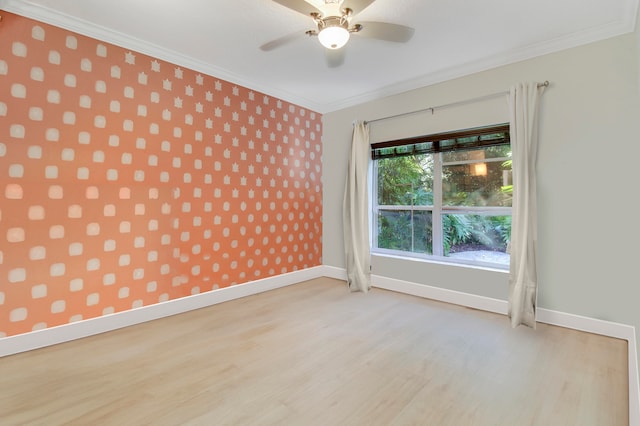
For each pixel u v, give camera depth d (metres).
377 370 1.94
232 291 3.34
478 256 3.18
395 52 2.77
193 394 1.69
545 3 2.08
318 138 4.34
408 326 2.63
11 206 2.09
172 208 2.87
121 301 2.57
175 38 2.57
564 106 2.56
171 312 2.86
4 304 2.07
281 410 1.56
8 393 1.68
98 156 2.44
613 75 2.36
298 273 4.07
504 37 2.51
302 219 4.14
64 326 2.29
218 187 3.21
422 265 3.46
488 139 3.02
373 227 4.00
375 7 2.12
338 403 1.62
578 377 1.85
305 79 3.38
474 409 1.57
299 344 2.29
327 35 1.86
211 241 3.17
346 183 4.00
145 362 2.03
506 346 2.26
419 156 3.60
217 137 3.20
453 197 3.34
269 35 2.52
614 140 2.37
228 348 2.23
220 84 3.21
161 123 2.78
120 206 2.55
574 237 2.54
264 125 3.65
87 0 2.07
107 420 1.48
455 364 2.01
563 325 2.58
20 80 2.10
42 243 2.20
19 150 2.11
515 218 2.70
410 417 1.51
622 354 2.11
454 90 3.17
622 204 2.34
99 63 2.43
